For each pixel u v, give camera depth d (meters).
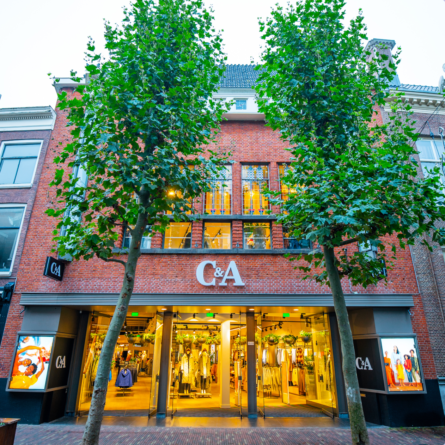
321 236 6.03
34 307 10.55
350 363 6.25
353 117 7.39
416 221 6.38
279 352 14.08
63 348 10.82
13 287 10.66
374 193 6.03
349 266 7.54
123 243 11.30
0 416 9.69
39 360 10.02
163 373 11.20
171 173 6.47
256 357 11.40
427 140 13.60
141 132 6.82
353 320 11.41
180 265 10.91
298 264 10.98
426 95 13.62
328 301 10.52
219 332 13.56
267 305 10.47
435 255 11.62
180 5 7.77
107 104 6.44
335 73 7.75
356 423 5.87
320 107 7.40
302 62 7.64
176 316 12.09
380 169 6.16
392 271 11.20
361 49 7.95
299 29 7.83
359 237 6.57
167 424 9.78
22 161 12.72
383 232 6.50
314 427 9.64
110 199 6.27
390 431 9.35
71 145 6.29
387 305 10.55
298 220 7.02
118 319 5.80
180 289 10.65
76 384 11.05
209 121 7.48
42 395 9.87
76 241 6.71
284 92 7.94
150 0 7.70
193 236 11.55
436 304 11.12
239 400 11.30
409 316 10.69
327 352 11.80
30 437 8.39
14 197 12.06
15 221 11.91
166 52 7.08
